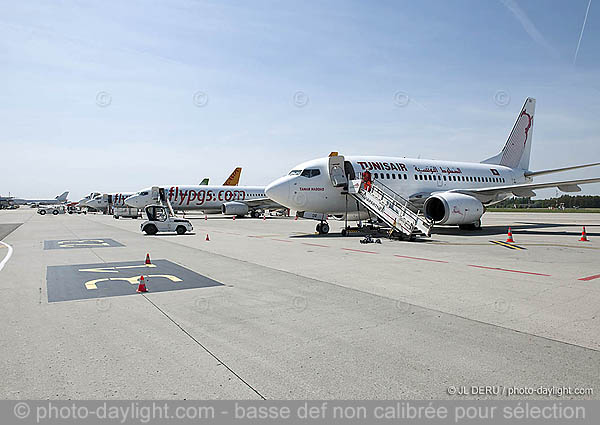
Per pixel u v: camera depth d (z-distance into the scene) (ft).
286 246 54.60
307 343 16.47
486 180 95.40
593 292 25.32
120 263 39.58
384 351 15.52
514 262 38.34
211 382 13.01
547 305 22.15
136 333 17.88
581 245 53.88
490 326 18.48
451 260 39.88
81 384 12.91
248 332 17.92
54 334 17.79
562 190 78.33
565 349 15.60
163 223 80.33
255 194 171.63
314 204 72.54
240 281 29.55
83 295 25.43
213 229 95.45
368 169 76.59
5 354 15.43
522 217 167.43
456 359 14.69
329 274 32.27
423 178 83.41
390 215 64.13
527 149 109.81
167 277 31.40
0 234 82.33
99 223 128.16
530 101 108.68
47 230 94.63
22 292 26.48
